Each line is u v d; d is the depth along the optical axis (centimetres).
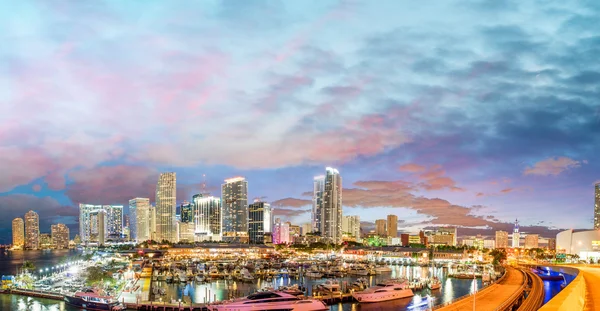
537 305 12262
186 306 14462
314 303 14400
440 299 17175
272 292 14600
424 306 15812
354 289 18462
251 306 13825
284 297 14325
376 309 15362
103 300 15175
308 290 19662
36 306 15875
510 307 12400
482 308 11238
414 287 19338
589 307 5978
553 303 3959
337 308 15475
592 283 9744
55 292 17438
